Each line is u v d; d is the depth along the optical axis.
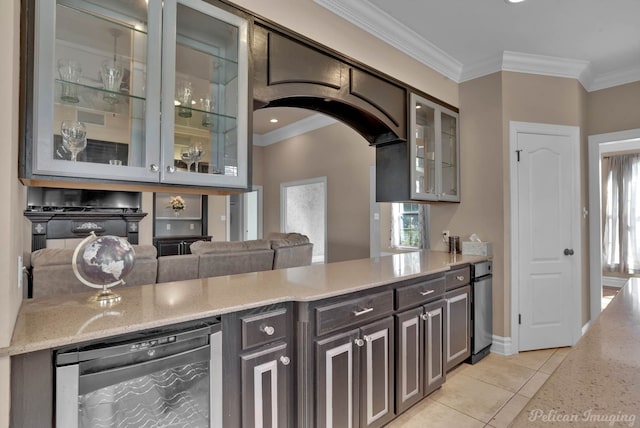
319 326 1.69
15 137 1.13
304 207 8.80
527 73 3.44
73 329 1.15
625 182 5.99
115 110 1.53
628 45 3.16
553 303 3.43
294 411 1.65
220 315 1.43
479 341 3.09
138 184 1.57
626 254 5.95
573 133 3.53
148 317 1.29
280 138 7.34
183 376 1.32
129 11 1.57
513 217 3.33
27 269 2.07
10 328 1.03
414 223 5.49
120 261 1.54
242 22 1.89
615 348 0.96
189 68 1.78
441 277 2.52
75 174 1.36
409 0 2.52
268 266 3.37
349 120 2.98
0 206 1.00
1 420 0.99
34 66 1.27
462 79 3.65
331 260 6.09
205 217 7.08
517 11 2.65
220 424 1.40
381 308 2.02
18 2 1.16
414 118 3.08
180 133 1.73
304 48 2.27
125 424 1.19
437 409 2.32
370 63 2.73
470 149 3.58
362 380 1.89
